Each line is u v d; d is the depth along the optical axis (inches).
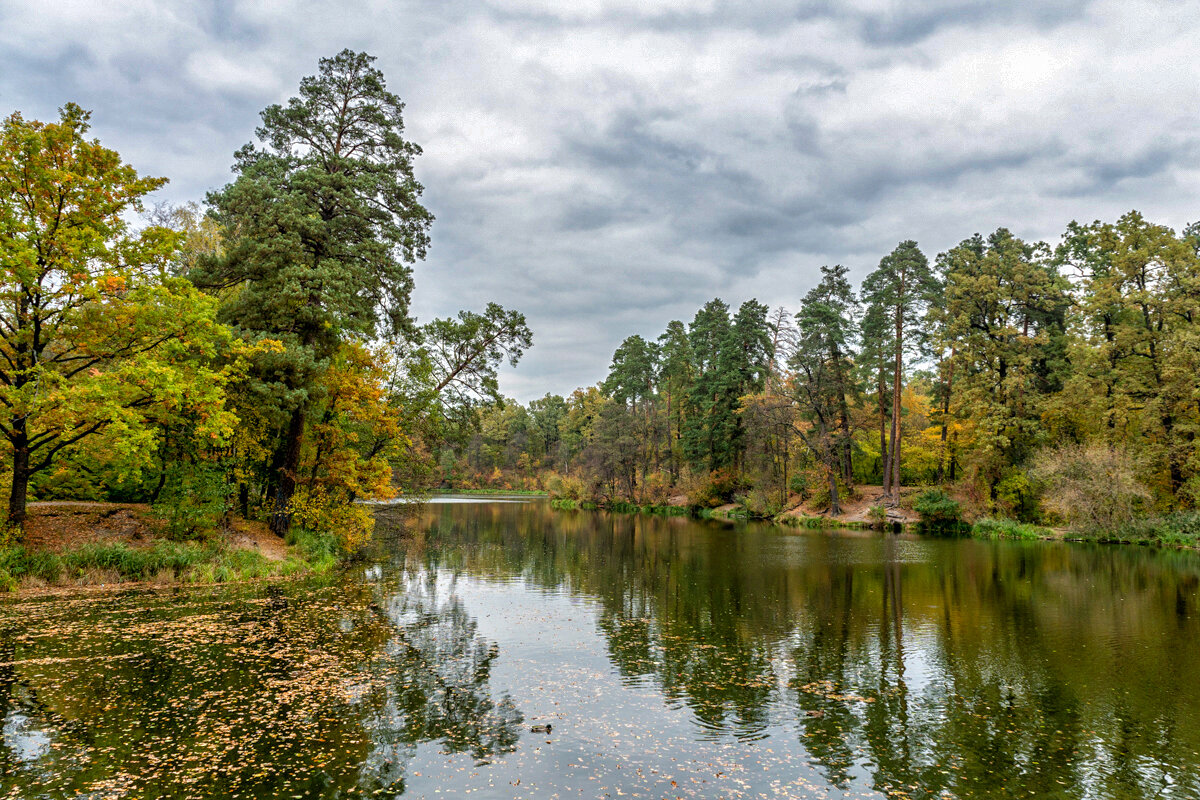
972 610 695.7
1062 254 1750.7
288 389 842.2
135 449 676.7
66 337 692.7
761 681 453.7
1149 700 421.7
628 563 1059.9
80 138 693.3
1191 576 917.2
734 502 2343.8
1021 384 1528.1
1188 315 1349.7
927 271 1797.5
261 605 657.0
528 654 506.3
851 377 1989.4
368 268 958.4
